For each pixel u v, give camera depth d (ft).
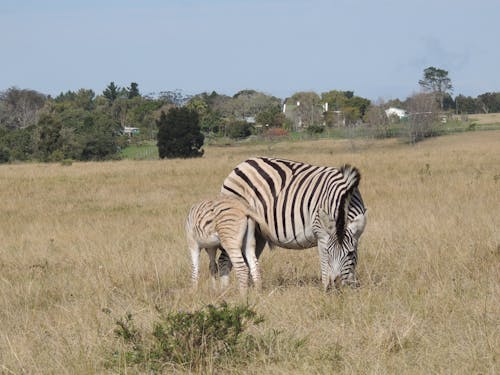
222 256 39.93
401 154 161.58
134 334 28.71
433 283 35.40
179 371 25.67
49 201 97.35
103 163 190.80
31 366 26.68
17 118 518.37
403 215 61.62
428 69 650.02
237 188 40.63
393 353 25.95
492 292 32.35
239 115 597.93
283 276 41.98
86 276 44.57
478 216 56.54
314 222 37.09
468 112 637.71
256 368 25.38
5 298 39.68
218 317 27.50
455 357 24.67
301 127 502.38
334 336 27.89
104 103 625.00
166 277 43.55
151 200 93.50
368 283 37.14
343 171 36.91
